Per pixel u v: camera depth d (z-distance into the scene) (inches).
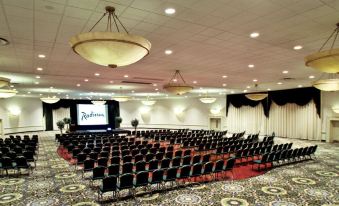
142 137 669.3
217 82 545.3
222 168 300.5
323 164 378.3
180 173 265.7
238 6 152.2
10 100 862.5
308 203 221.8
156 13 163.2
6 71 379.2
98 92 812.6
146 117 1158.3
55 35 205.3
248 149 384.5
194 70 386.9
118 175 267.6
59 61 309.7
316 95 666.2
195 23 182.4
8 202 226.4
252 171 337.4
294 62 323.9
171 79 496.1
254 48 252.7
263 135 810.8
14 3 143.9
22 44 230.1
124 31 198.8
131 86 622.2
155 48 252.5
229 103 916.0
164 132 717.3
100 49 132.6
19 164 310.5
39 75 423.8
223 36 213.3
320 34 207.5
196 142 496.1
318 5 150.0
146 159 349.1
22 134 876.0
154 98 1127.0
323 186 270.1
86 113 903.7
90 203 222.7
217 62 323.3
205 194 245.6
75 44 135.0
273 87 666.8
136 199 232.1
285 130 749.3
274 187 267.0
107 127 939.3
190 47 248.8
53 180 294.0
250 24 184.2
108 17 168.1
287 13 162.9
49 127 1082.7
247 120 858.1
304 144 604.7
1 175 316.8
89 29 192.1
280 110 765.3
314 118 679.7
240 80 511.2
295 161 400.5
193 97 1021.2
